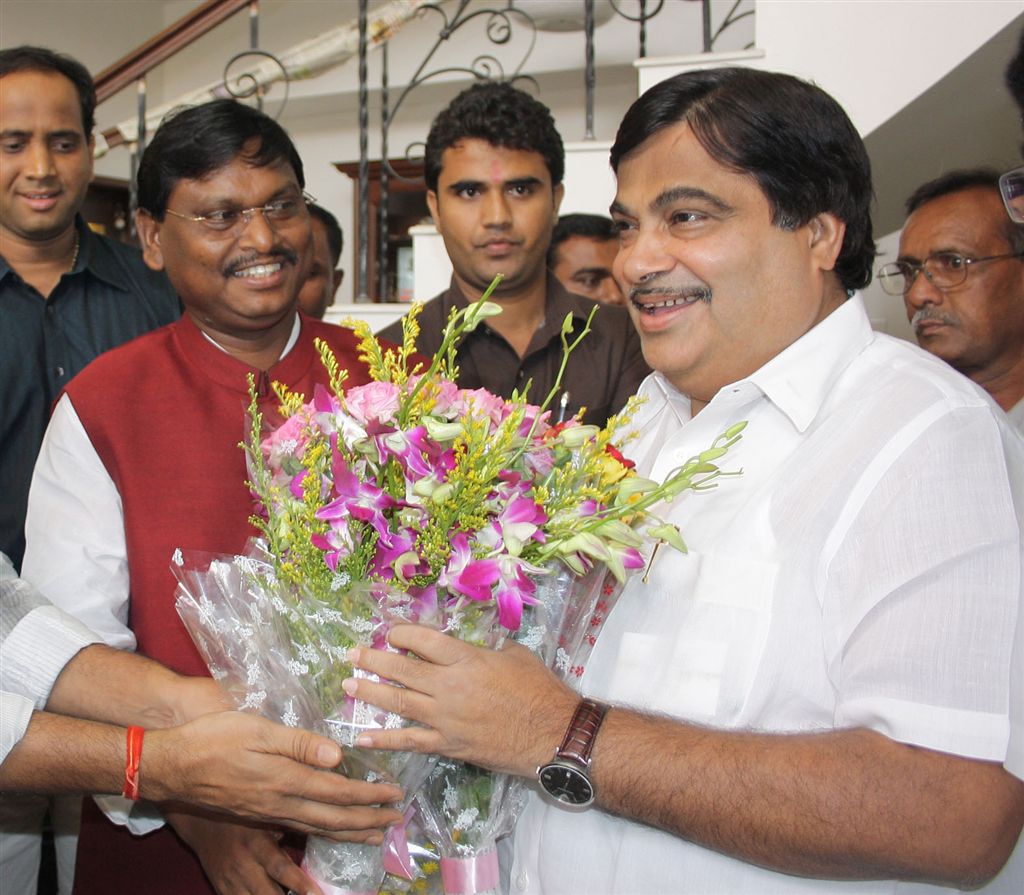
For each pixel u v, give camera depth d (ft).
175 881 4.42
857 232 3.44
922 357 3.33
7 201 6.11
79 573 4.14
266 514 3.94
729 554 3.26
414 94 18.38
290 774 3.18
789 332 3.40
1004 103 7.20
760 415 3.47
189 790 3.31
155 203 4.39
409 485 2.96
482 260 6.37
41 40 19.20
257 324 4.51
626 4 16.37
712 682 3.16
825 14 7.63
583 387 6.49
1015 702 2.73
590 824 3.42
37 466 4.46
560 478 3.13
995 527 2.79
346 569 3.04
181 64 20.45
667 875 3.22
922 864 2.69
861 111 7.55
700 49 16.07
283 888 3.88
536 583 3.25
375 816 3.24
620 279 3.56
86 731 3.41
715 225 3.28
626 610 3.51
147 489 4.25
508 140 6.25
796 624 3.08
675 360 3.47
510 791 3.52
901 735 2.71
